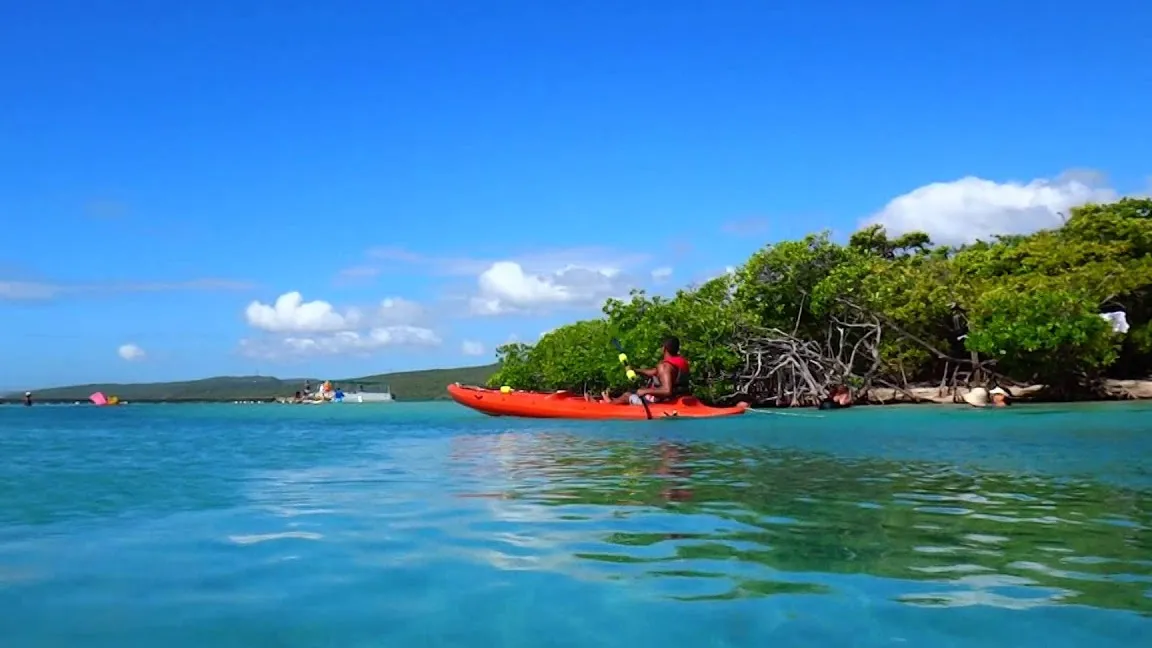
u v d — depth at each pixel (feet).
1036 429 49.73
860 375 103.14
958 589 13.71
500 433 54.19
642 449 40.32
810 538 17.90
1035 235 116.57
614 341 70.90
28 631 12.12
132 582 14.73
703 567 15.35
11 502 24.53
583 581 14.39
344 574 15.06
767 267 107.14
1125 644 11.08
